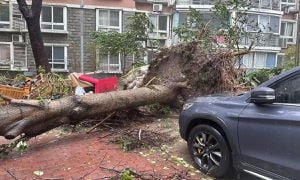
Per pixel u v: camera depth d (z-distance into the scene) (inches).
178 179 187.6
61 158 216.8
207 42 422.3
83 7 1030.4
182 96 341.1
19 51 991.6
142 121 308.8
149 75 366.0
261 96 163.2
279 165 157.3
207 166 194.2
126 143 235.8
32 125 229.0
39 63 676.1
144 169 199.6
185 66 339.6
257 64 1243.2
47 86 380.5
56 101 240.8
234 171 193.2
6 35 984.3
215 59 327.9
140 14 721.0
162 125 293.1
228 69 330.3
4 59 986.7
